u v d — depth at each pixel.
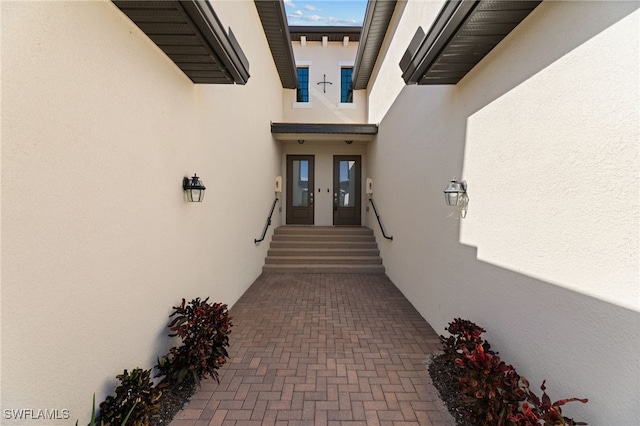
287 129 7.28
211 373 2.38
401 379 2.55
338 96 9.55
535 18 1.87
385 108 6.37
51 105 1.38
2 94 1.17
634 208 1.27
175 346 2.59
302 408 2.19
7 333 1.20
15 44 1.21
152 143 2.23
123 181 1.90
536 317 1.84
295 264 6.40
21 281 1.25
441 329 3.29
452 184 2.80
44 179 1.35
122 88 1.88
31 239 1.29
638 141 1.26
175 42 2.22
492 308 2.31
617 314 1.34
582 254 1.52
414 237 4.28
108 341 1.77
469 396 1.85
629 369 1.28
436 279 3.44
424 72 2.72
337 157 8.92
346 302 4.48
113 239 1.81
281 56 7.37
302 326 3.62
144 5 1.78
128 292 1.96
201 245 3.16
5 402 1.20
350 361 2.83
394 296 4.76
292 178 8.96
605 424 1.38
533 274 1.87
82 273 1.57
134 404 1.68
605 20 1.40
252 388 2.41
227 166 3.99
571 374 1.57
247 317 3.88
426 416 2.12
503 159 2.19
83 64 1.56
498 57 2.26
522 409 1.71
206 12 1.95
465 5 1.84
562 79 1.65
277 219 8.09
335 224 8.94
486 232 2.40
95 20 1.64
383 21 6.02
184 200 2.76
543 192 1.79
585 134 1.51
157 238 2.31
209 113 3.35
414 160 4.29
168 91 2.46
